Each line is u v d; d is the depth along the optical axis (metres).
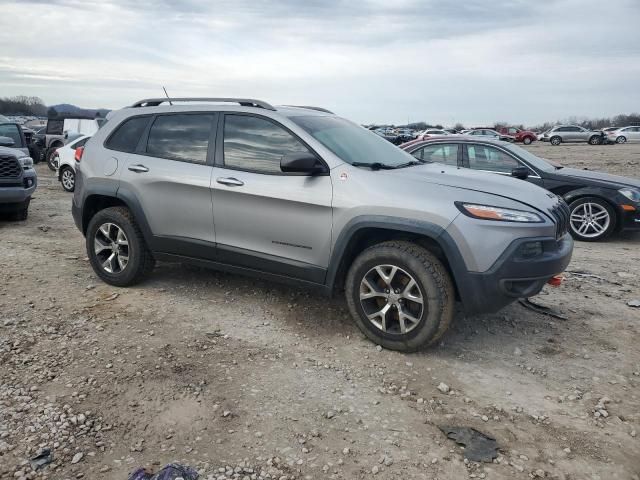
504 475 2.82
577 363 4.09
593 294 5.64
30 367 3.79
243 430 3.15
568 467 2.90
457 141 9.05
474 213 3.86
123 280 5.39
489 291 3.84
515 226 3.84
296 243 4.42
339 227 4.19
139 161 5.20
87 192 5.47
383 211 4.02
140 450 2.96
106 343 4.19
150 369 3.80
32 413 3.25
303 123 4.64
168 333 4.41
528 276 3.87
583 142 48.09
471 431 3.20
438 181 4.19
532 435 3.18
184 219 4.96
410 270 3.96
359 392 3.60
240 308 4.96
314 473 2.81
